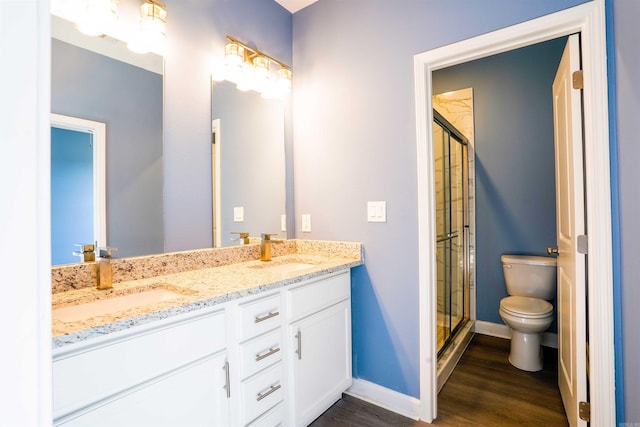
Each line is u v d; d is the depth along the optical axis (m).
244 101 1.95
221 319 1.18
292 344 1.49
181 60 1.64
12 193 0.35
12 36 0.35
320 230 2.14
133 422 0.93
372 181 1.91
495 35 1.52
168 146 1.59
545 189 2.67
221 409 1.17
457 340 2.56
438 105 3.12
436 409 1.77
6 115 0.34
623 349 1.25
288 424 1.48
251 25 1.99
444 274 2.48
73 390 0.82
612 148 1.29
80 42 1.32
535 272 2.52
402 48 1.79
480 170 2.95
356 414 1.79
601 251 1.30
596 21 1.30
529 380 2.11
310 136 2.19
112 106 1.40
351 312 2.00
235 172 1.90
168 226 1.58
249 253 1.95
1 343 0.34
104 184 1.37
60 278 1.21
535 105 2.70
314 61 2.17
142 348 0.95
